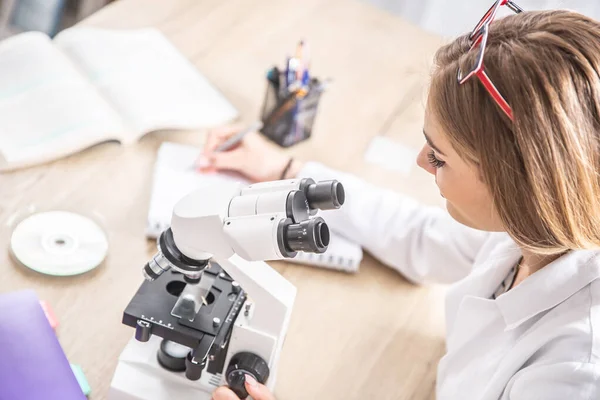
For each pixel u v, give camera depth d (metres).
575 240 0.94
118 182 1.38
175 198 1.35
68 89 1.44
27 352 1.10
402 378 1.22
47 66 1.46
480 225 1.05
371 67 1.69
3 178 1.33
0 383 1.06
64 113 1.41
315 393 1.18
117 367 1.12
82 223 1.30
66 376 1.10
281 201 0.94
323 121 1.56
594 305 1.03
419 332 1.28
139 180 1.39
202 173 1.41
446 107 0.96
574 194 0.92
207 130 1.49
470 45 0.98
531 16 0.96
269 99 1.47
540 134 0.90
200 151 1.44
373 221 1.36
